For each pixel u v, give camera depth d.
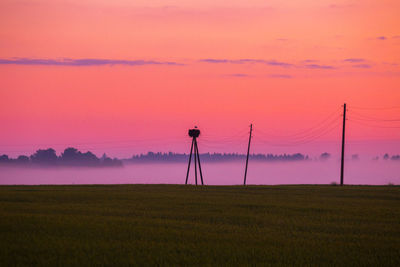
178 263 24.97
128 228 33.50
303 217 40.81
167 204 49.62
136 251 27.17
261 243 29.75
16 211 42.03
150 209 45.22
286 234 32.72
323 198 59.09
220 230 33.97
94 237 30.48
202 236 31.42
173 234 31.94
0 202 49.81
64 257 25.62
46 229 32.56
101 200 53.50
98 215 40.28
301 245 29.41
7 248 27.17
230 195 62.84
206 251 27.48
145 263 24.81
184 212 43.19
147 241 29.78
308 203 52.12
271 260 25.98
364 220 39.41
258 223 37.50
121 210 43.75
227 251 27.50
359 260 25.98
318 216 41.47
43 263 24.33
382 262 25.50
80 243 28.69
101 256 25.88
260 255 26.81
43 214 39.75
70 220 36.28
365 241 30.59
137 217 39.41
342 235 32.53
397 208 47.62
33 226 33.34
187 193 65.88
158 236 31.14
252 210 45.25
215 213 42.62
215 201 53.25
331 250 27.97
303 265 25.02
